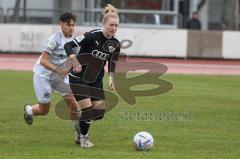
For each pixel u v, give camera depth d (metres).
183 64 69.50
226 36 75.31
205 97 41.69
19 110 35.06
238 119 33.47
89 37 24.47
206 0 93.81
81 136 25.27
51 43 25.22
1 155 23.27
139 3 85.69
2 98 39.72
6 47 75.44
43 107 26.62
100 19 78.19
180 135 28.45
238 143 26.83
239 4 96.31
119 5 85.69
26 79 50.34
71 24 25.11
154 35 74.56
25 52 75.38
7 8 78.50
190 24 78.19
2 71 57.34
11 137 27.20
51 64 25.34
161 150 24.78
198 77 56.12
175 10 84.25
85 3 85.12
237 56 75.31
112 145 25.80
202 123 31.95
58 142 26.33
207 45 75.19
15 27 75.31
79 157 23.05
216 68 66.94
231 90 46.19
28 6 85.44
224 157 23.72
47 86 26.09
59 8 86.00
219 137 28.16
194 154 24.17
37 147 25.03
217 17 101.69
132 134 28.50
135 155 23.50
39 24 75.38
